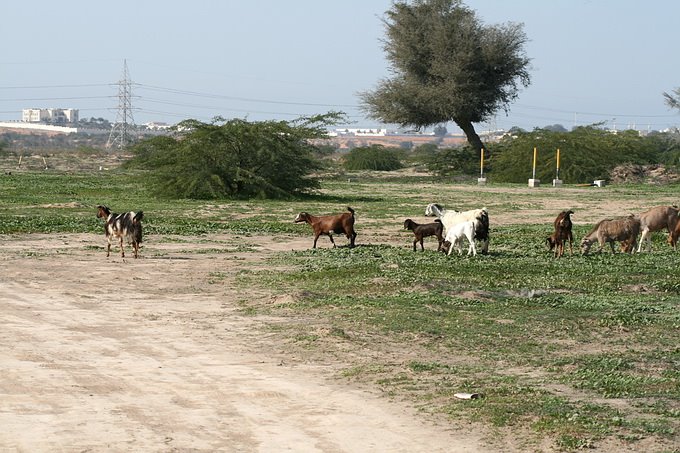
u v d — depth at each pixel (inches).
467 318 673.0
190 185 2094.0
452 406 443.5
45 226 1368.1
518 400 453.4
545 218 1732.3
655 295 802.8
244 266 983.6
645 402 458.6
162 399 456.1
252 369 521.0
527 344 594.9
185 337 611.8
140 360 543.2
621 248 1151.0
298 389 476.7
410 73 3649.1
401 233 1418.6
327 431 406.3
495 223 1625.2
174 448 379.2
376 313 685.3
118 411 433.4
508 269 940.6
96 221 1466.5
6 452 370.6
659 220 1131.3
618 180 3046.3
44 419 417.7
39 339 600.4
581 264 991.6
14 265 959.6
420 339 601.9
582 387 488.4
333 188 2691.9
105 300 762.8
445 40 3503.9
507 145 3467.0
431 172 3609.7
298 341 592.1
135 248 1037.8
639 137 3486.7
